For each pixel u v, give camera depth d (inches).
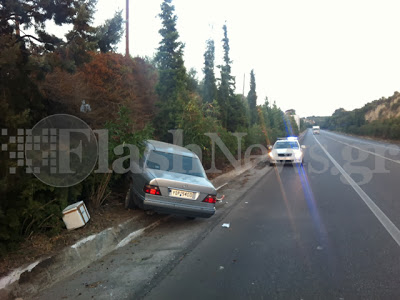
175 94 595.2
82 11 237.8
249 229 253.4
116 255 198.1
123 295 145.8
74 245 184.2
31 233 184.4
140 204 248.1
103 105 401.7
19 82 191.8
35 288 148.3
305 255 194.5
